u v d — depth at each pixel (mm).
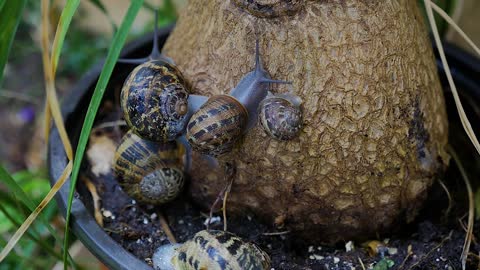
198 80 399
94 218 403
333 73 377
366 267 404
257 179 398
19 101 735
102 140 462
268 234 413
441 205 432
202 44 398
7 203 461
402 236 425
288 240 415
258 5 371
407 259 406
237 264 367
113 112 475
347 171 391
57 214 541
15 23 372
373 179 396
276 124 371
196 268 372
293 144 384
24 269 501
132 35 669
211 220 424
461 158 463
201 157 406
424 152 407
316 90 378
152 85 382
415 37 398
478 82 477
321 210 403
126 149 406
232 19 383
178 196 437
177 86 386
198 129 374
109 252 381
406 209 416
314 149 385
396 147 395
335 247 421
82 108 457
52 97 382
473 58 478
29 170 646
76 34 726
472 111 475
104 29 744
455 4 504
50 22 525
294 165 389
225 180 405
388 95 386
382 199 404
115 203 435
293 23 374
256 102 382
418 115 400
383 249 412
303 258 414
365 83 380
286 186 396
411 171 406
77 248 523
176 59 415
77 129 450
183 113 385
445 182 445
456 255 406
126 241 415
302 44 375
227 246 371
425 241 415
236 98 384
